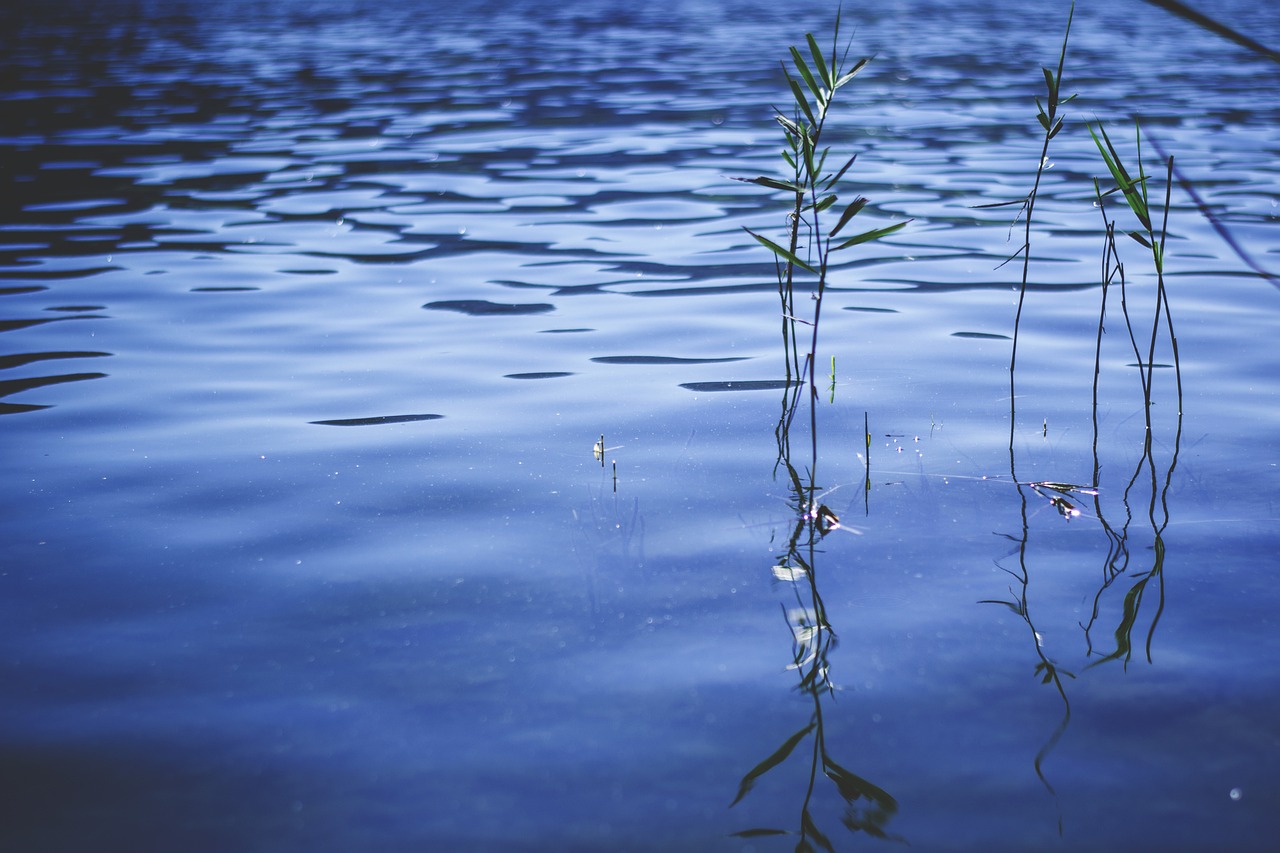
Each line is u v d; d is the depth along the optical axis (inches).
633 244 250.1
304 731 80.7
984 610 96.4
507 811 72.3
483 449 134.9
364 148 382.3
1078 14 915.4
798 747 78.4
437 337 183.6
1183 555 105.6
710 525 113.6
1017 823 70.6
